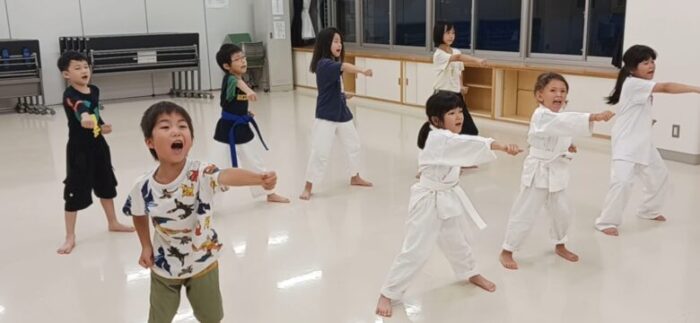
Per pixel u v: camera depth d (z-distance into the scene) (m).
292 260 3.21
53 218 4.00
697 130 4.89
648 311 2.56
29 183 4.87
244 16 10.58
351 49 9.95
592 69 6.17
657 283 2.82
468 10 7.85
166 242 1.95
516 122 6.86
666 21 4.90
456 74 4.77
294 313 2.63
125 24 9.57
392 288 2.59
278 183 4.68
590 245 3.30
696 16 4.70
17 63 8.16
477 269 2.91
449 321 2.53
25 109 8.53
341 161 5.31
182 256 1.95
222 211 4.03
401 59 8.24
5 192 4.62
